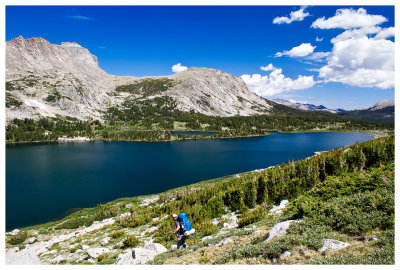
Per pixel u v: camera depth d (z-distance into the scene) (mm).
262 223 17781
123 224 36969
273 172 42969
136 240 24391
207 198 44312
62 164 121562
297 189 34594
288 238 11406
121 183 85000
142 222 36062
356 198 13953
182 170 107250
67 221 45875
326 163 42031
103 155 152625
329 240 10672
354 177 19078
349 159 40938
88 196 69938
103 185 82188
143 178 92562
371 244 9750
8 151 165875
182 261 12484
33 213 56375
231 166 114938
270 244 11312
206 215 31859
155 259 14086
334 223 12547
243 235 15344
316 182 37250
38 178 92125
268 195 35594
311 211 14367
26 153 156750
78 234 35375
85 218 46812
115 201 61469
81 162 127375
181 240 15344
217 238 15984
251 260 10578
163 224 28828
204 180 88812
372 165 39062
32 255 14641
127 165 119562
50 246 30453
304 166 42531
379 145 41312
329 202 15039
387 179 16375
